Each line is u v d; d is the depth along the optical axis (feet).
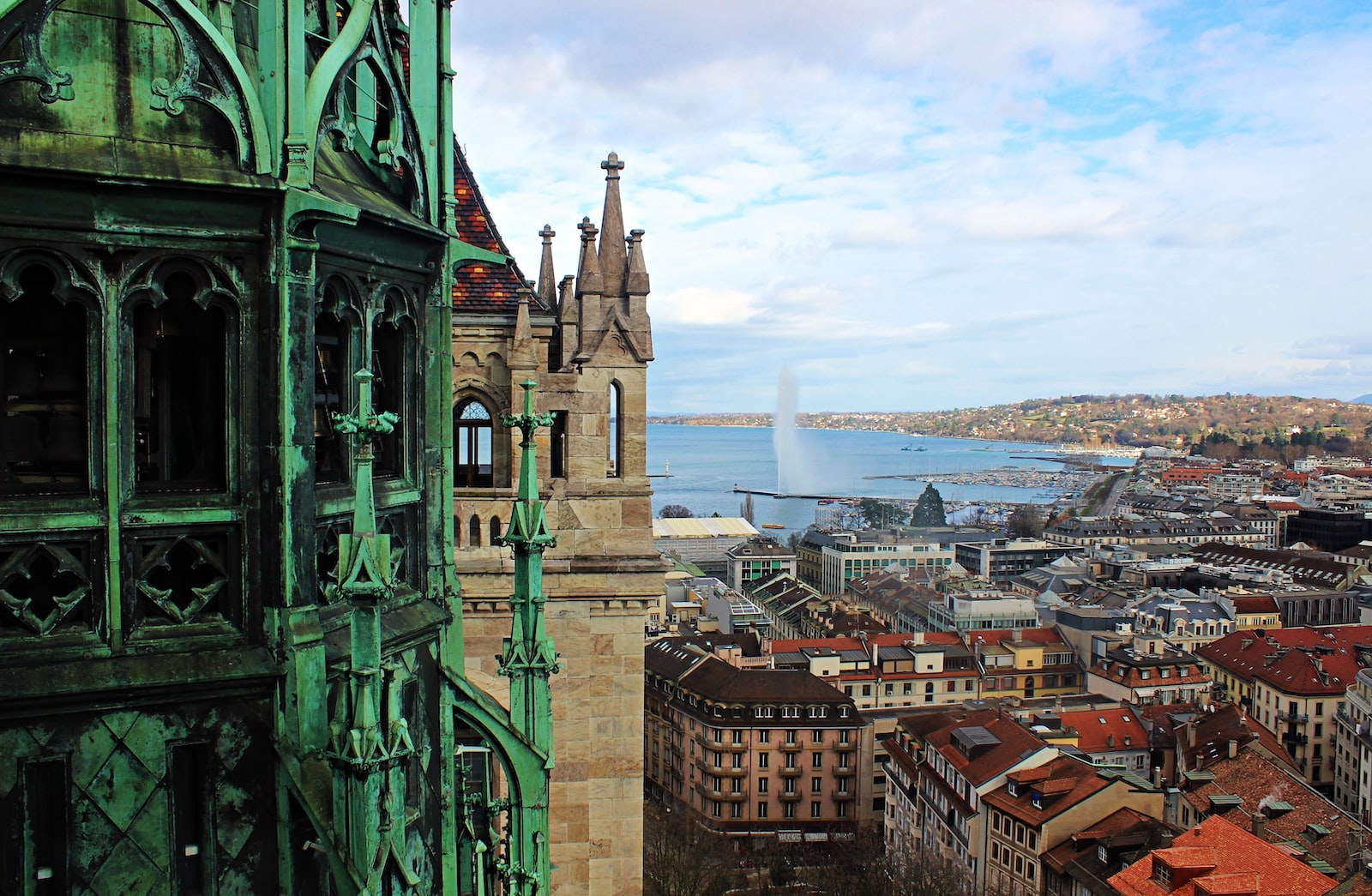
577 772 86.63
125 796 26.14
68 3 24.82
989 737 369.91
